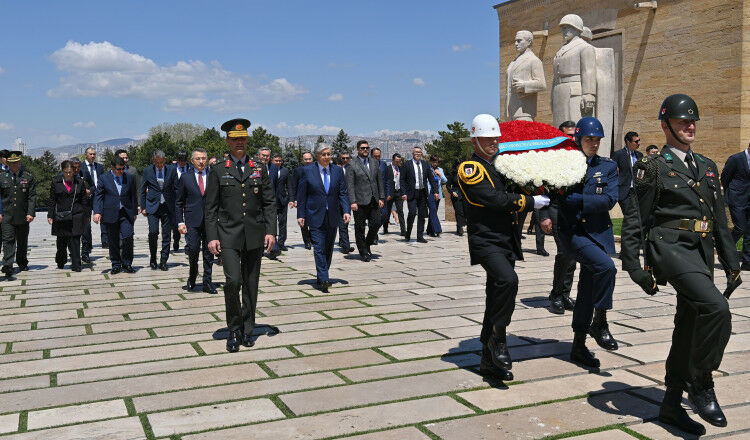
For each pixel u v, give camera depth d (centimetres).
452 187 1569
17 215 1027
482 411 408
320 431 378
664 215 393
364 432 376
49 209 1090
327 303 762
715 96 1562
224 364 517
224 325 660
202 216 865
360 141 1127
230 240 572
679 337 385
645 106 1745
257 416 403
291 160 10712
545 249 1252
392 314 696
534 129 546
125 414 409
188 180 866
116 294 850
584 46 1461
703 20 1585
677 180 388
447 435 371
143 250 1414
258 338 600
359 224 1124
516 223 476
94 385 467
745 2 1490
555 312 691
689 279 369
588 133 514
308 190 853
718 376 471
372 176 1130
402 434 372
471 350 548
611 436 368
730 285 399
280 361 523
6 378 486
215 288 862
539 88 1512
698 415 401
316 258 854
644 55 1744
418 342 577
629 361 512
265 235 603
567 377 475
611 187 508
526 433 373
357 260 1152
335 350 554
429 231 1605
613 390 446
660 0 1695
